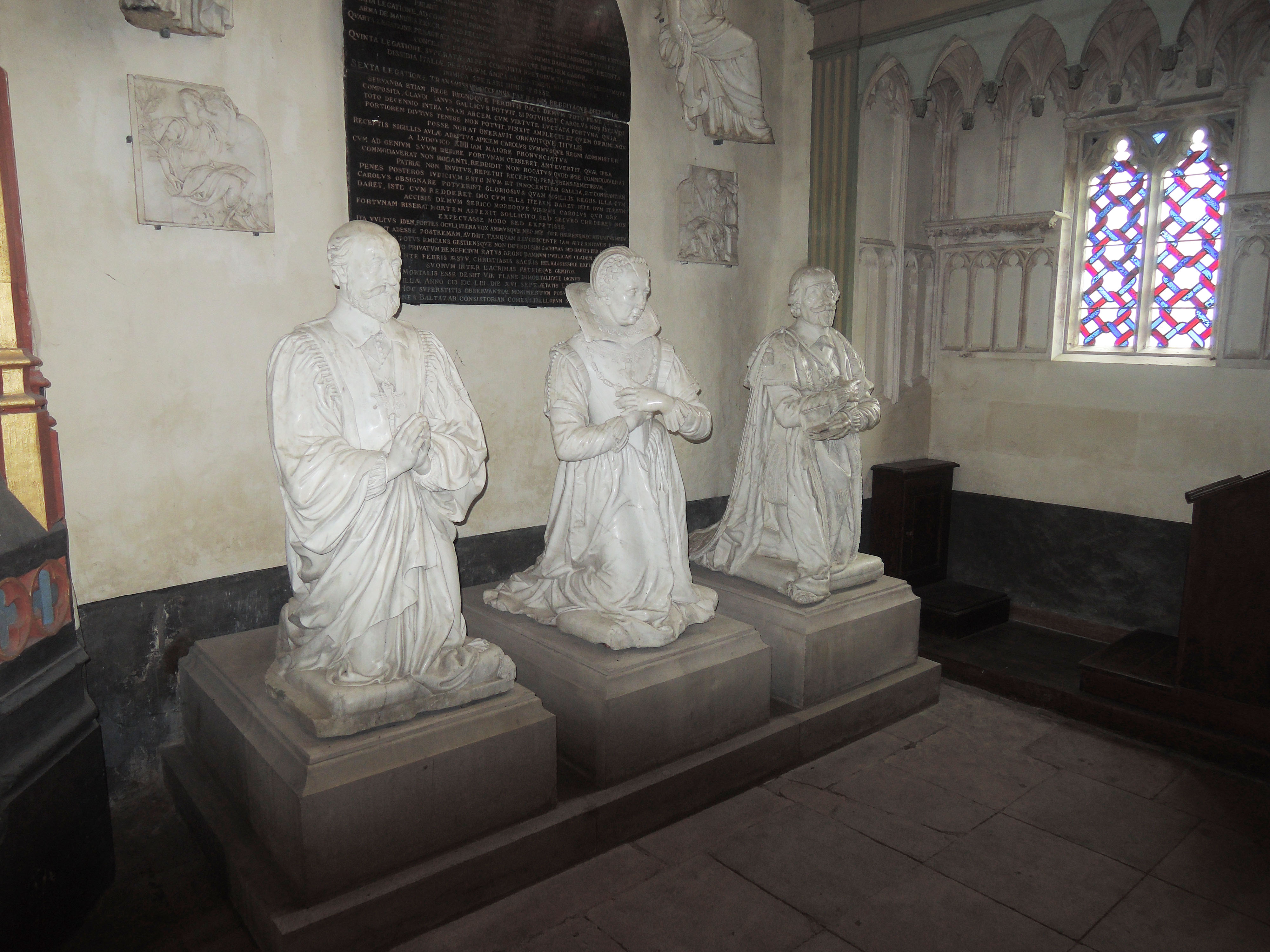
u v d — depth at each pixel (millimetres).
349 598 2525
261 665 2939
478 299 3855
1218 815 3174
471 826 2611
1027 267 5160
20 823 2215
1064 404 5062
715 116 4660
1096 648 4684
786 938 2484
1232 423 4426
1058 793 3314
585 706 2990
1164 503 4695
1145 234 4863
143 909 2582
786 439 3914
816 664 3641
